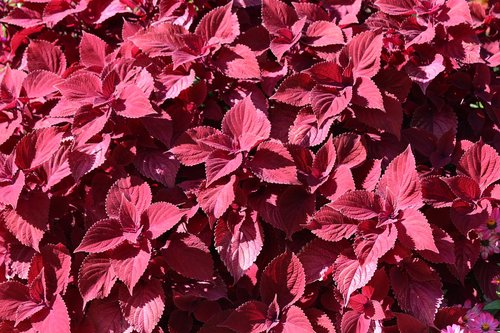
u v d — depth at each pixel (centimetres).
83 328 116
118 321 116
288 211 118
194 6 133
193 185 120
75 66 128
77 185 122
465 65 131
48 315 114
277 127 125
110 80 119
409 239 114
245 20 134
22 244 119
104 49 128
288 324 114
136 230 114
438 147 126
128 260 113
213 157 116
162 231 113
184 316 120
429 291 117
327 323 116
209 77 125
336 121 127
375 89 118
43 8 138
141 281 116
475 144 120
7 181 116
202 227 120
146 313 113
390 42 128
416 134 127
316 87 121
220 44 122
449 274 124
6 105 121
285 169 116
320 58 127
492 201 120
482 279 123
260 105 124
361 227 115
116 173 121
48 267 117
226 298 120
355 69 121
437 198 121
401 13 127
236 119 119
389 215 116
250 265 116
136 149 121
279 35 125
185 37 123
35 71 125
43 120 124
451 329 117
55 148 117
